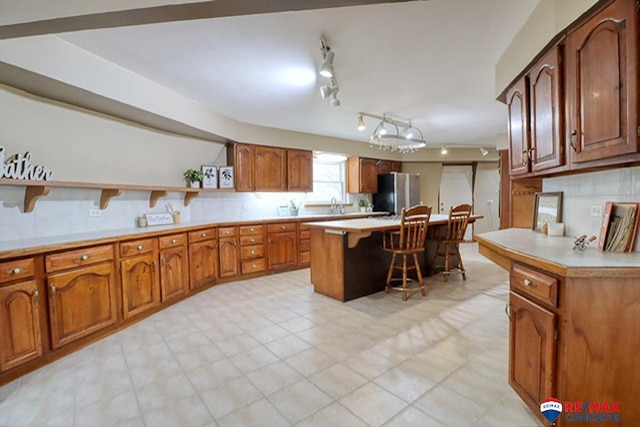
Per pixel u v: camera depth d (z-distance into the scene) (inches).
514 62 85.0
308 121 175.9
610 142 50.4
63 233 109.7
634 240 58.3
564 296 48.9
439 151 276.2
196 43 86.7
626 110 47.5
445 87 123.8
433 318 110.3
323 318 111.4
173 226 137.6
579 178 77.1
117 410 64.0
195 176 161.0
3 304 73.0
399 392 68.8
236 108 149.2
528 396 58.1
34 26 58.3
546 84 68.5
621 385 48.1
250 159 179.9
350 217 217.8
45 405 65.6
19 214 97.3
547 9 66.4
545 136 69.2
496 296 134.6
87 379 75.0
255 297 136.9
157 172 146.9
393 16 74.5
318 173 242.2
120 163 128.2
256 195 199.6
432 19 76.0
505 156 211.2
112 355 86.5
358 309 120.0
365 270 137.2
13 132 92.3
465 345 90.1
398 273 152.8
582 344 48.4
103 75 96.0
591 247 64.2
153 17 57.1
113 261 100.9
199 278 143.7
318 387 71.1
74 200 113.8
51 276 83.0
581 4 55.7
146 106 111.4
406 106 148.9
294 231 189.3
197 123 138.8
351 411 62.9
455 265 183.8
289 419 60.9
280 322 108.6
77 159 112.2
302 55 94.8
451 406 64.0
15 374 75.4
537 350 55.1
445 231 163.9
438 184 284.0
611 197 65.8
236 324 107.3
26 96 90.3
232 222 162.4
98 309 95.6
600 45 52.3
